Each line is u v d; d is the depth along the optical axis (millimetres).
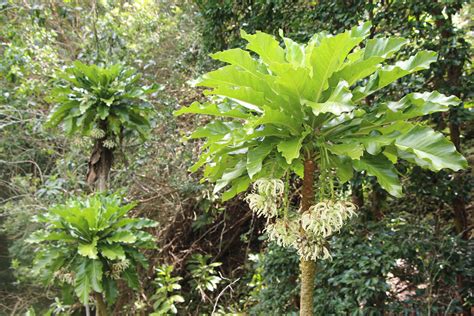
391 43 1953
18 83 6871
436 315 3541
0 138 7148
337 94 1707
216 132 2105
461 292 3668
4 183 7633
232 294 6402
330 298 3869
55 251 3508
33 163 7512
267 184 1860
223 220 6617
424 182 4113
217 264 6234
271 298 4496
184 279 6852
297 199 4527
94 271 3426
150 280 6461
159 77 7336
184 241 6906
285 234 1889
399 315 3586
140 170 6531
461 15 5617
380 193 4320
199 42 6980
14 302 7332
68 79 3713
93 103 3658
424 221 4176
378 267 3611
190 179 6289
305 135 1818
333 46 1701
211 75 1868
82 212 3381
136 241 3672
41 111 6551
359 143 1837
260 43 1896
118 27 6691
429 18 4461
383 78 1879
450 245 3697
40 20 6066
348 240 4023
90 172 3945
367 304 3633
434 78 4133
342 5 4500
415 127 1838
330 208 1774
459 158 1727
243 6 5805
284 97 1853
